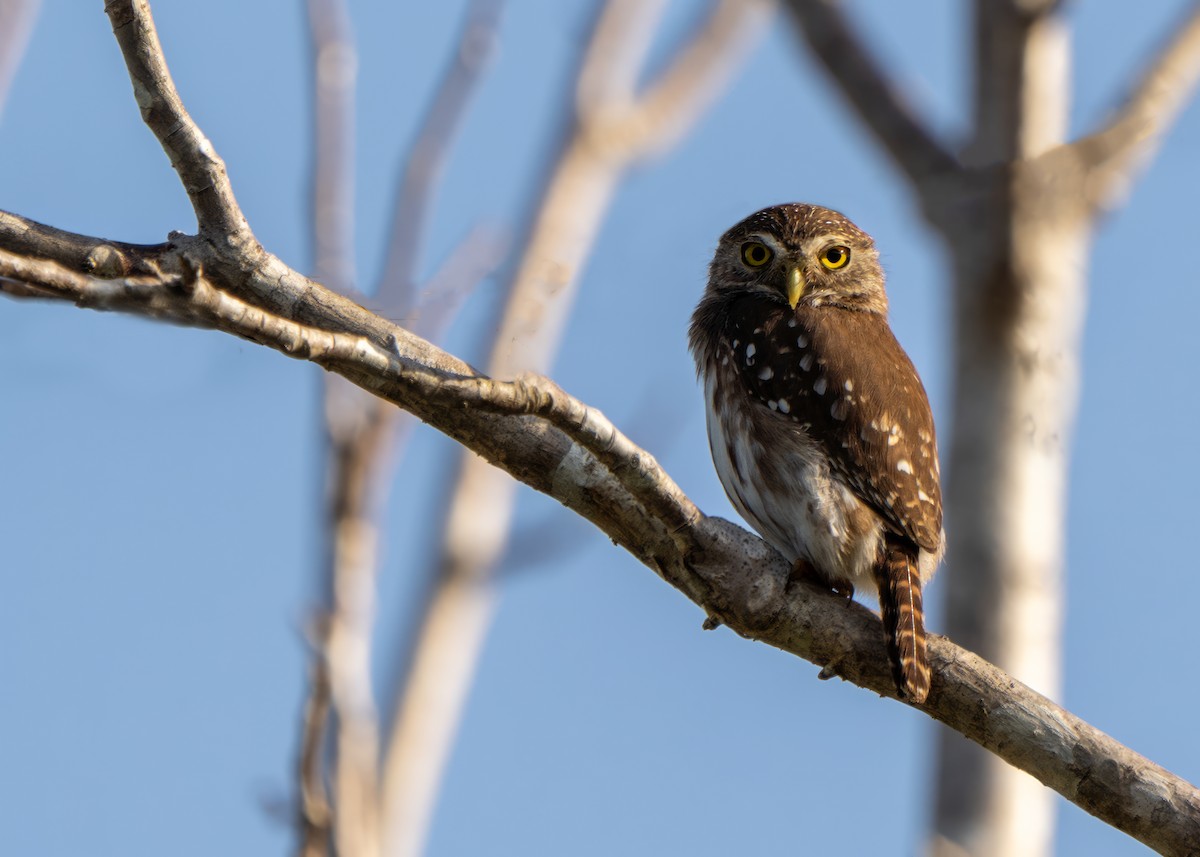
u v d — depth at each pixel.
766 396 11.75
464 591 15.55
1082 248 13.41
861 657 9.66
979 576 12.66
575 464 9.02
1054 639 12.65
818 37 14.56
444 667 15.24
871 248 13.25
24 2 11.73
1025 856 12.04
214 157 8.57
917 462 11.30
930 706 9.51
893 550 11.05
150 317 7.31
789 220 13.02
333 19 11.86
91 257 8.58
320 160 11.57
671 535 9.21
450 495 15.80
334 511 10.42
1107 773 9.20
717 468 12.36
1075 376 13.34
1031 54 13.77
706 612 9.63
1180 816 9.10
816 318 12.23
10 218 8.60
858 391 11.45
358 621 10.18
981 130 13.84
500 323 14.00
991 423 12.97
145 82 8.30
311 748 9.38
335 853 9.31
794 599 9.56
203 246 8.74
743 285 13.05
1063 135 13.94
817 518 11.20
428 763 14.93
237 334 7.43
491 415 8.84
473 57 12.07
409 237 11.35
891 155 14.04
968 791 12.11
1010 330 13.09
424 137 11.71
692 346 13.09
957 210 13.46
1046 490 12.88
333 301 8.91
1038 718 9.30
